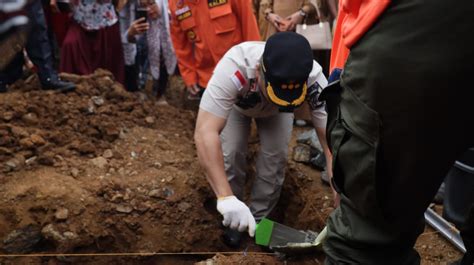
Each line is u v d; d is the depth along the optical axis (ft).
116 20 14.17
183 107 16.61
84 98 11.87
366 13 3.77
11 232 8.25
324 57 13.50
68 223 8.43
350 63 4.00
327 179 10.37
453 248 7.99
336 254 4.43
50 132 10.26
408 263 4.39
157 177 9.82
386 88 3.58
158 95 15.79
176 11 11.53
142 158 10.45
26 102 10.92
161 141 11.37
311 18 12.51
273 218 10.99
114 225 8.82
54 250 8.45
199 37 11.57
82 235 8.45
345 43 4.07
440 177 3.81
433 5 3.35
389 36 3.56
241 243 9.78
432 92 3.41
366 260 4.23
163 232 9.14
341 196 4.46
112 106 12.13
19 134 9.76
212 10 11.15
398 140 3.65
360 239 4.14
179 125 12.77
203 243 9.43
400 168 3.76
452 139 3.60
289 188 11.04
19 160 9.29
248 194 11.32
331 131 4.53
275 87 6.93
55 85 11.78
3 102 10.77
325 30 12.35
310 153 11.44
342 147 4.09
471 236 5.42
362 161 3.89
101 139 10.91
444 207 7.06
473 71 3.31
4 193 8.55
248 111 8.59
